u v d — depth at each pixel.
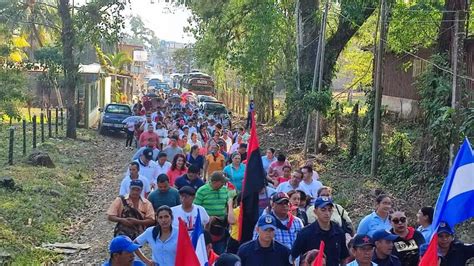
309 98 22.19
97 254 12.05
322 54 23.22
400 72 32.06
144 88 76.38
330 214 7.13
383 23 18.81
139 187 9.35
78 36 28.47
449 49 16.84
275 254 6.86
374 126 18.97
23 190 15.95
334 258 7.13
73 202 16.16
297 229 7.87
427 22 21.03
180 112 28.53
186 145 17.36
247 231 8.53
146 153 12.20
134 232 9.21
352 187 17.48
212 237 9.16
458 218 6.87
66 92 29.09
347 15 23.70
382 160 19.02
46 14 31.23
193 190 8.55
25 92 29.58
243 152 14.12
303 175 10.91
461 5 16.70
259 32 30.44
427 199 15.36
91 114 36.91
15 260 10.95
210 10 31.36
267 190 9.91
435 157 16.23
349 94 36.41
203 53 32.81
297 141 27.81
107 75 44.84
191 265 6.16
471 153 6.84
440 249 6.97
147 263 7.72
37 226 13.22
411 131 25.27
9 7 28.06
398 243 7.38
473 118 14.25
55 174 19.00
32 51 43.34
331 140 25.36
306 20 26.64
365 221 8.16
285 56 31.69
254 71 31.41
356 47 34.38
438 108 16.09
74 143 27.72
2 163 19.98
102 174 21.41
